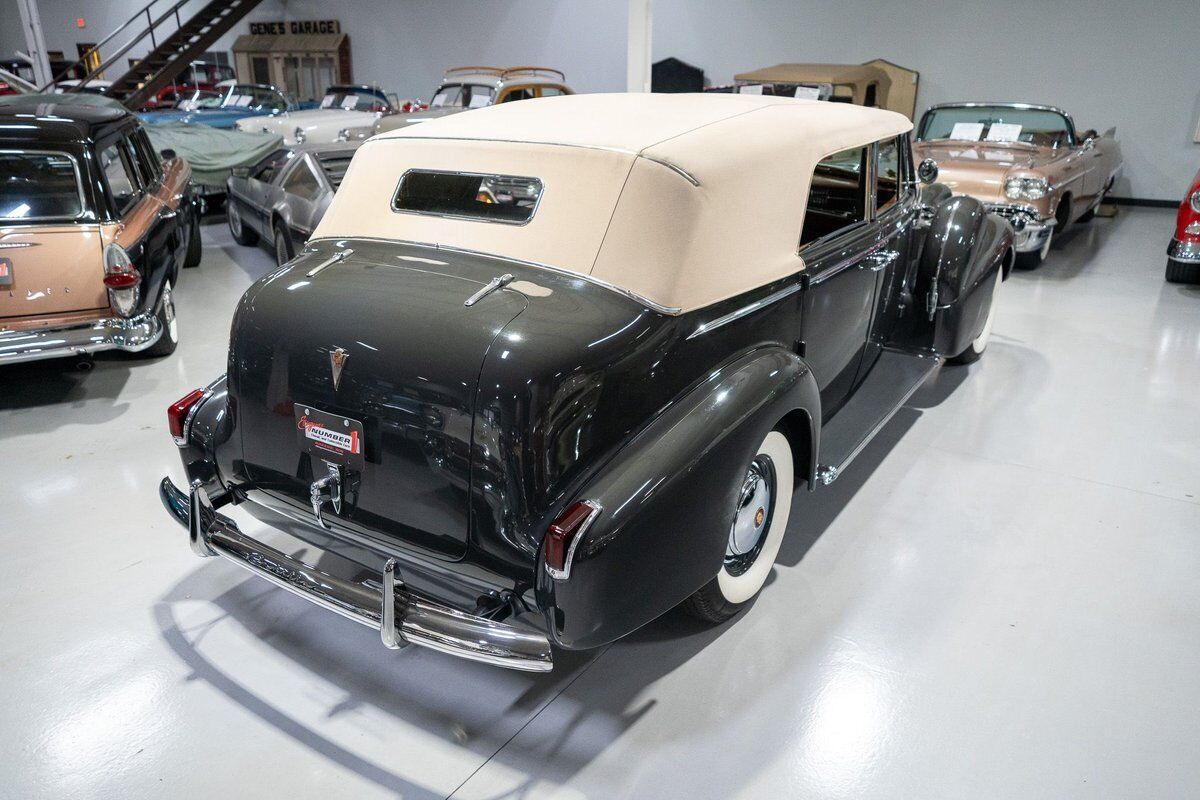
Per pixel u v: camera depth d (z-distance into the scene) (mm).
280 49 17375
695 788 2123
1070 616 2756
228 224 9289
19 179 4258
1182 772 2166
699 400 2271
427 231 2547
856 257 3137
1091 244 8156
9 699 2438
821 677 2490
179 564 3094
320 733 2314
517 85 11117
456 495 2074
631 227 2271
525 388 1981
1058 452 3875
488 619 2035
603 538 1959
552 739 2281
